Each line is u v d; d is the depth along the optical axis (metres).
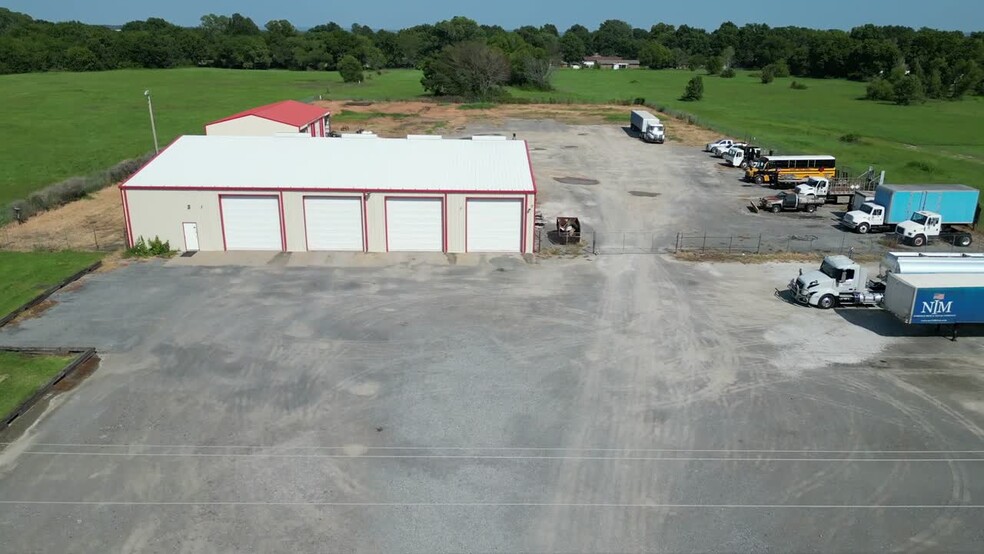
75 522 17.72
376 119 96.31
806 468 20.23
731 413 23.06
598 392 24.31
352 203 38.69
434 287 34.22
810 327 30.00
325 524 17.83
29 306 30.66
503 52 149.75
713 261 38.88
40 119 90.50
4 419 21.62
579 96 135.00
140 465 19.97
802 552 17.11
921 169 64.44
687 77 195.50
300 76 180.25
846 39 193.62
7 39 176.75
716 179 60.53
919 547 17.28
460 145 46.72
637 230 44.81
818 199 50.16
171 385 24.36
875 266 38.19
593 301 32.69
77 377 24.77
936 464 20.48
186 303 31.62
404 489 19.17
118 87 135.88
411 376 25.25
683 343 28.27
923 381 25.34
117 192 53.09
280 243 39.38
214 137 46.50
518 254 39.66
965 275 29.45
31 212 46.09
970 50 182.25
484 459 20.52
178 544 17.05
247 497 18.75
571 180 58.91
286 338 28.17
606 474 19.91
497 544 17.28
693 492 19.19
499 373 25.55
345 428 21.97
